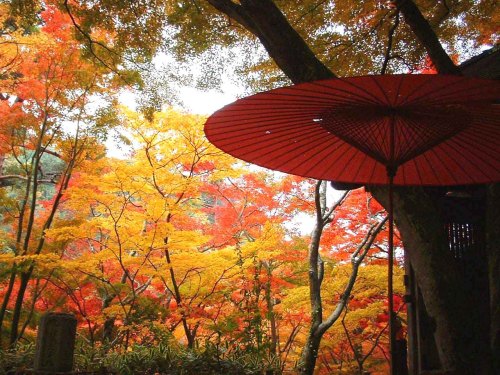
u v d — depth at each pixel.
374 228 8.86
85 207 8.28
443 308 3.26
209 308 8.54
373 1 6.72
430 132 1.95
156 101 6.92
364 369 9.65
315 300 7.58
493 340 3.19
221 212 10.20
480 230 4.82
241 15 4.49
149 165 7.48
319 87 1.67
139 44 6.81
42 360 3.69
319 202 7.92
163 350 5.42
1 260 6.79
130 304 7.58
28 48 7.80
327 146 2.21
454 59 7.70
